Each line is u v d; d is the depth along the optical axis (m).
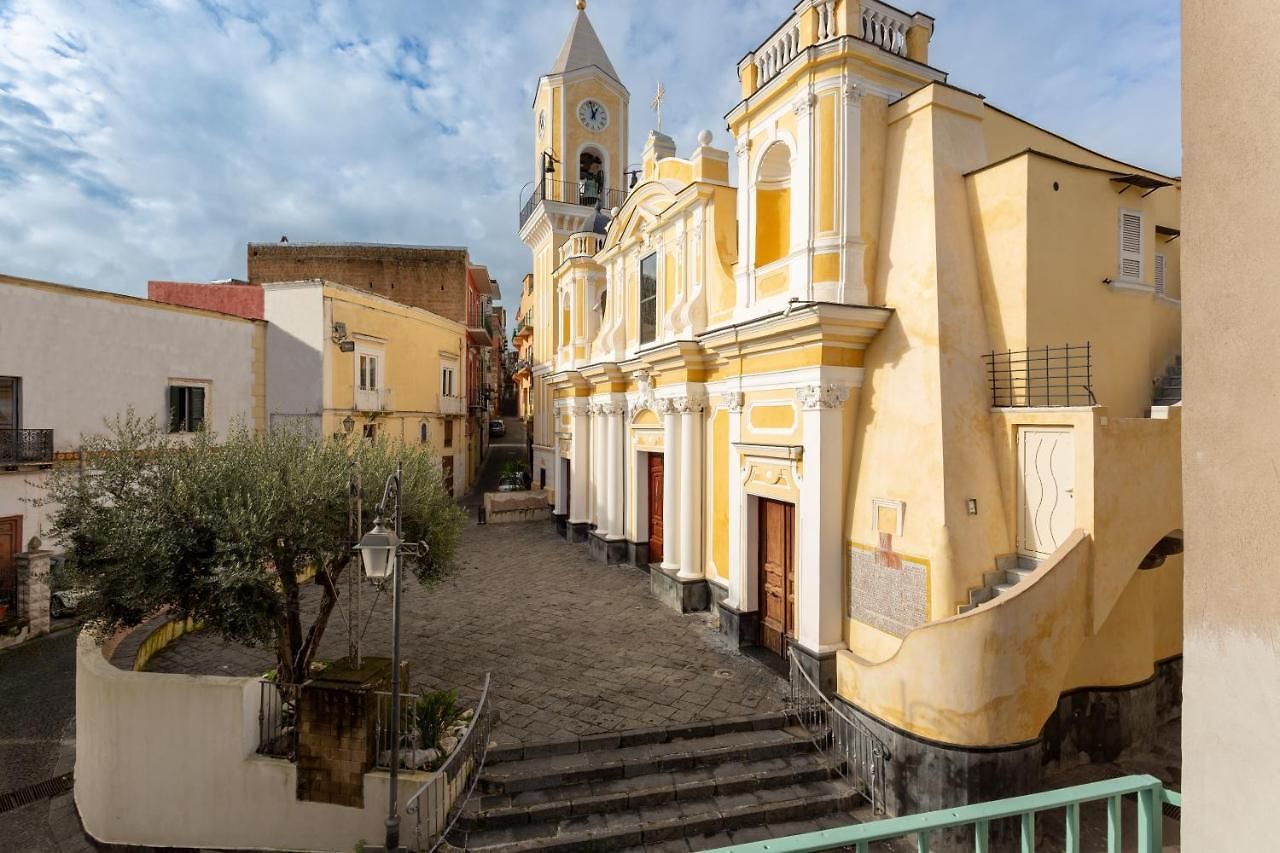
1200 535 1.97
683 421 13.93
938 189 8.99
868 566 9.42
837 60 9.48
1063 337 8.85
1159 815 2.86
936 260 8.79
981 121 9.60
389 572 6.86
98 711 8.11
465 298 33.16
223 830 7.71
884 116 9.83
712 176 13.52
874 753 7.87
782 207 11.47
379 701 7.57
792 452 10.22
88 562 7.63
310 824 7.48
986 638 7.08
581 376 20.78
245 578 7.37
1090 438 7.48
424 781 7.17
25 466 14.30
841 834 2.47
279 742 8.08
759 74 11.25
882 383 9.46
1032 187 8.62
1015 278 8.66
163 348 18.22
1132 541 7.79
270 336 21.44
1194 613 1.99
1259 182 1.87
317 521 8.27
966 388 8.72
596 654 11.37
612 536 18.30
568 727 8.76
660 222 15.03
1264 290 1.84
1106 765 9.02
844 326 9.38
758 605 11.83
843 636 9.86
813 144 9.74
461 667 10.77
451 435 30.75
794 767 8.33
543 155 25.88
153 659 11.01
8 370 14.76
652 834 7.30
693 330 13.48
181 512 7.66
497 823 7.31
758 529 11.84
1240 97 1.92
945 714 7.21
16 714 10.58
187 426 18.38
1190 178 2.04
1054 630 7.34
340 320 22.08
